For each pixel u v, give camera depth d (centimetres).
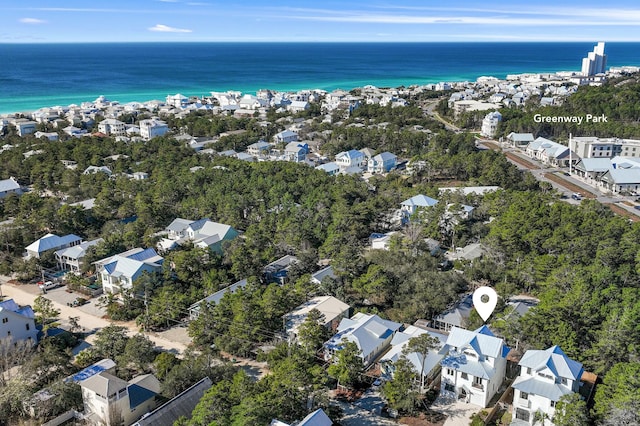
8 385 6500
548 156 18662
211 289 9050
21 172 16000
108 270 9500
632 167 16038
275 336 7831
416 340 6675
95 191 14238
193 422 5488
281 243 10825
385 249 10681
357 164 18025
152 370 7231
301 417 5834
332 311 8300
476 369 6525
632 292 7806
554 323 7219
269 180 14012
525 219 10588
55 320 8706
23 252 11262
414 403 6372
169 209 12825
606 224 10294
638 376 5831
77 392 6375
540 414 5962
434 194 13462
